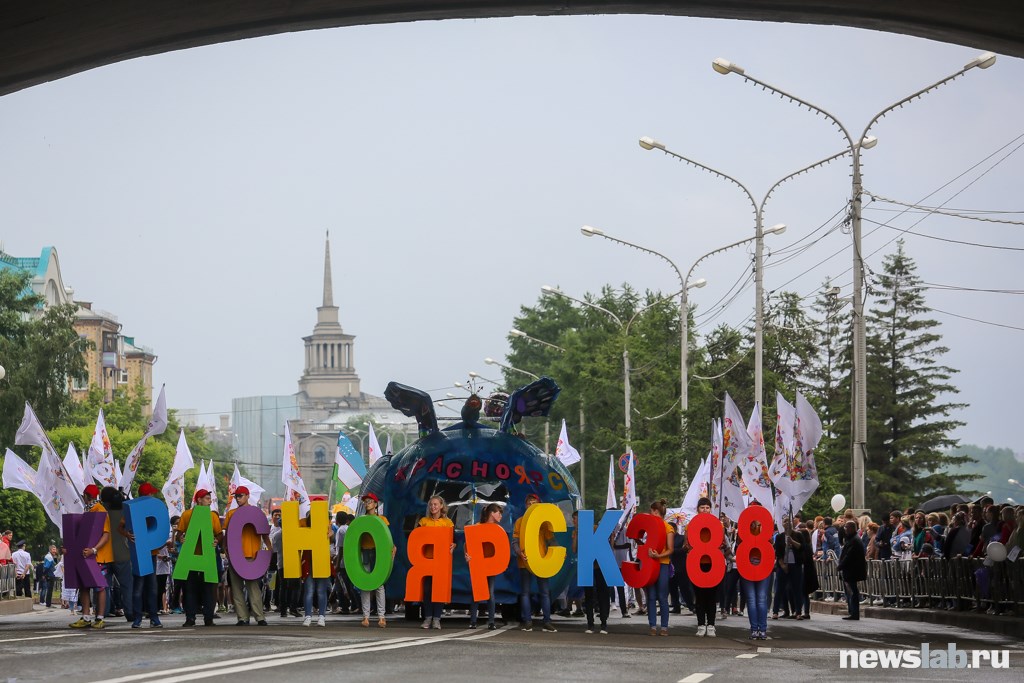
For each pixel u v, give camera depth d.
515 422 25.19
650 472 53.81
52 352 81.75
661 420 59.62
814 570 29.06
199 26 25.48
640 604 30.86
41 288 119.75
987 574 25.23
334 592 29.06
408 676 12.81
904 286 90.69
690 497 32.91
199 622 25.09
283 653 15.16
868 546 32.84
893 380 89.88
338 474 37.19
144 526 21.91
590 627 22.66
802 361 72.50
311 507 22.42
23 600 38.06
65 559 21.81
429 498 23.98
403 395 24.64
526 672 13.66
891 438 88.88
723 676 13.90
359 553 22.19
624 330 69.12
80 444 80.69
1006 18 25.17
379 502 25.84
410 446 24.86
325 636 18.55
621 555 24.28
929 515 30.27
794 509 29.64
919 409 88.94
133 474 27.70
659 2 25.03
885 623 27.22
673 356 68.56
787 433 29.89
